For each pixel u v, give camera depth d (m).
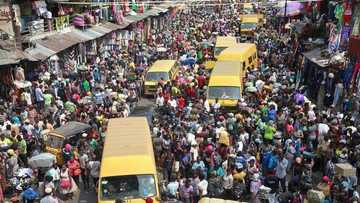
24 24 32.72
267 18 67.50
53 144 20.36
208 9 87.06
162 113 26.56
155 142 19.66
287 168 18.31
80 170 19.62
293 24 45.31
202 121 22.88
